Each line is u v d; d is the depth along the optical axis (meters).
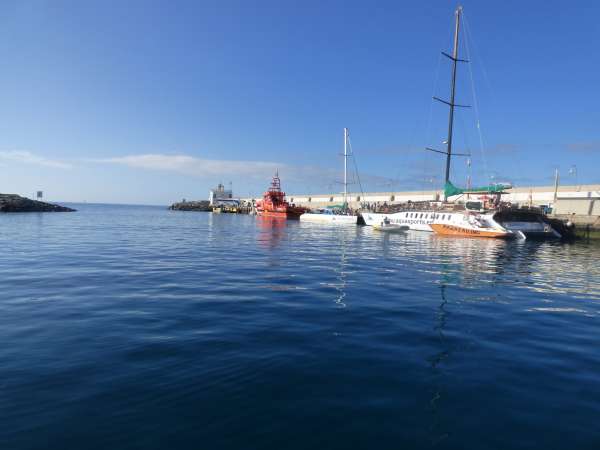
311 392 5.31
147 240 31.31
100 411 4.62
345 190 70.56
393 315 9.59
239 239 34.47
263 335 7.73
